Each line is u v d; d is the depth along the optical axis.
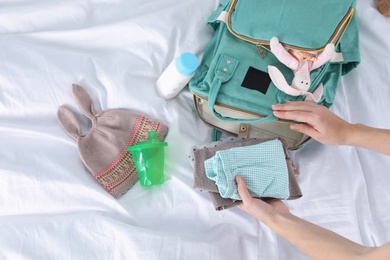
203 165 0.90
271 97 0.93
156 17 1.00
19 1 0.96
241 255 0.92
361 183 1.02
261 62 0.95
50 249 0.84
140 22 0.99
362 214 1.00
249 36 0.93
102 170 0.92
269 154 0.88
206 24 1.04
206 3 1.05
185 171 0.95
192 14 1.03
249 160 0.87
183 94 1.02
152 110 0.98
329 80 0.99
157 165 0.91
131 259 0.85
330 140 0.89
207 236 0.91
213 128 1.02
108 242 0.86
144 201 0.92
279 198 0.88
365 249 0.67
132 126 0.96
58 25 0.98
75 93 0.94
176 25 1.01
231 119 0.91
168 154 0.96
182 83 0.95
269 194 0.87
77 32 0.96
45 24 0.97
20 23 0.96
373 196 1.02
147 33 0.99
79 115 0.97
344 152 1.04
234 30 0.93
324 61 0.91
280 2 0.91
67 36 0.96
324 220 0.98
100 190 0.90
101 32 0.98
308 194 0.99
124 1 1.02
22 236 0.84
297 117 0.87
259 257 0.92
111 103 0.97
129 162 0.94
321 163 1.02
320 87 0.96
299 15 0.90
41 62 0.93
